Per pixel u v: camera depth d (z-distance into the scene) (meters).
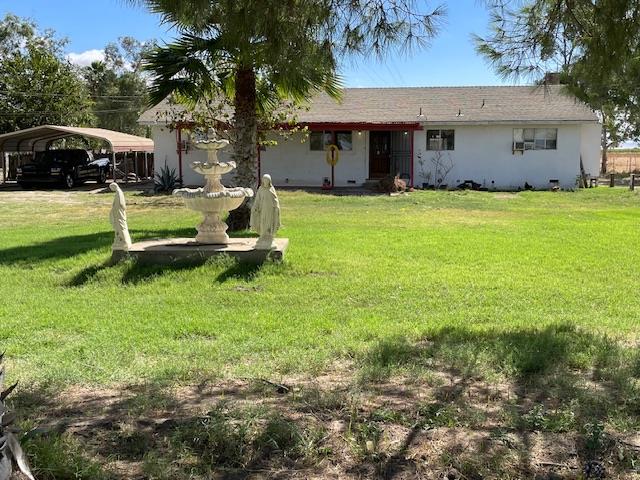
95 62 57.19
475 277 8.56
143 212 17.95
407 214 17.00
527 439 3.56
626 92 5.98
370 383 4.54
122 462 3.33
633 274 8.79
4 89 35.44
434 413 3.89
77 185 27.55
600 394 4.25
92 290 8.05
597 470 3.17
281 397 4.27
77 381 4.66
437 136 25.81
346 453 3.40
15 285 8.37
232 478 3.18
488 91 28.45
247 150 12.75
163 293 7.85
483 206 19.09
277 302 7.35
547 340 5.53
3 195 23.05
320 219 15.74
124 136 28.50
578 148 25.41
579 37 5.21
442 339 5.68
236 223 12.85
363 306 7.18
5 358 5.27
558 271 9.02
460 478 3.17
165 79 11.46
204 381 4.65
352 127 23.73
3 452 2.31
